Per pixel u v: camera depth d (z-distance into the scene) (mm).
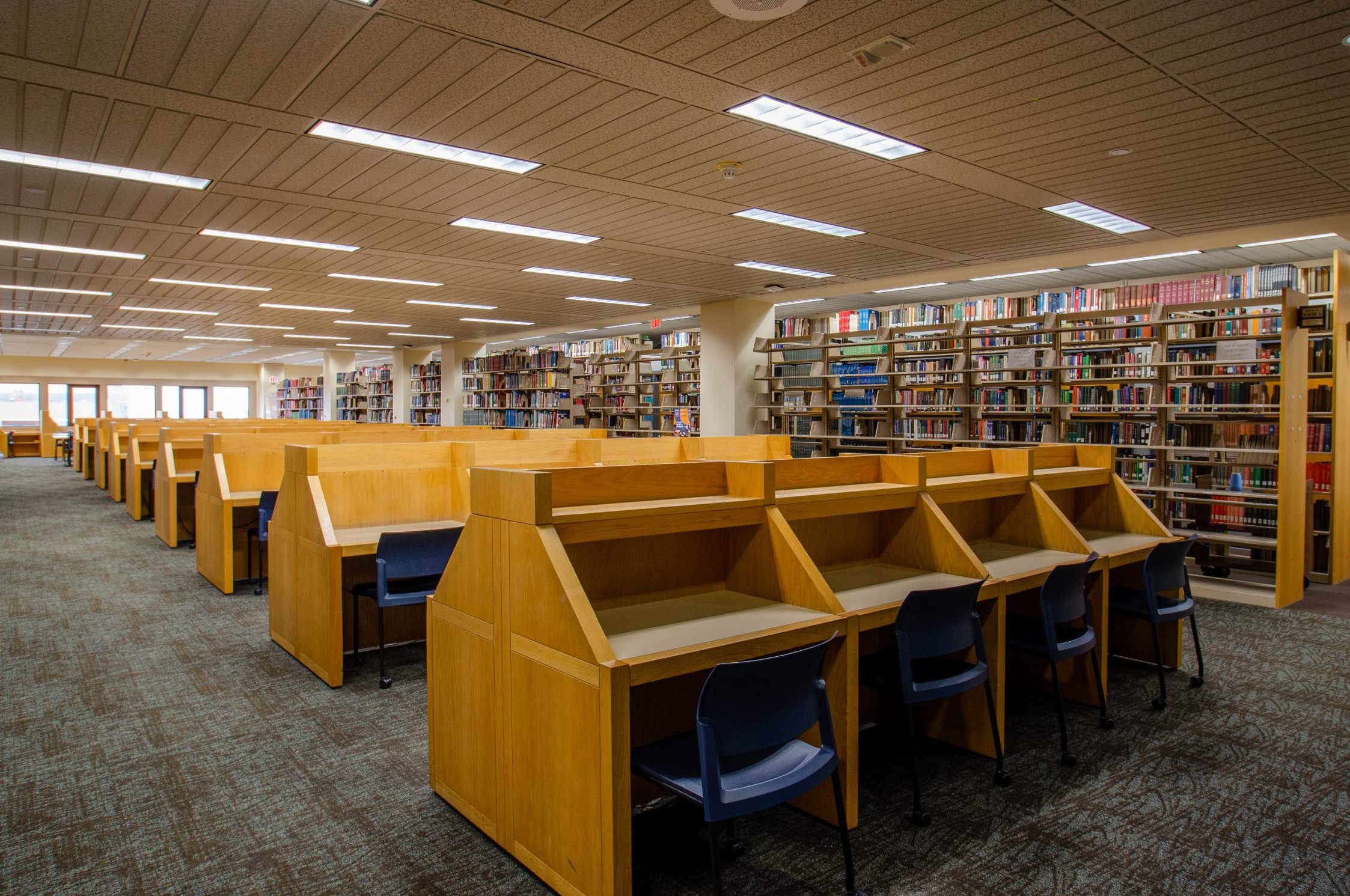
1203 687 3938
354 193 5488
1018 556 3705
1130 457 6730
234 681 3867
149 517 9633
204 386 26828
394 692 3742
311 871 2252
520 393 14859
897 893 2154
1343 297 6141
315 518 3943
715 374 10758
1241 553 7047
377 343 17844
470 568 2486
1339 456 6281
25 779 2820
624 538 2639
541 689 2146
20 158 4723
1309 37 3166
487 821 2420
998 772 2850
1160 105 3889
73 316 12852
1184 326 6797
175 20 3029
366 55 3352
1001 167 4883
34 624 4883
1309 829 2529
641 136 4352
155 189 5371
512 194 5535
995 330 8281
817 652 2049
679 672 2066
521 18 3029
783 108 3986
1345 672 4164
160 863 2291
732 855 2363
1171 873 2271
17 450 21188
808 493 3037
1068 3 2906
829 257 7785
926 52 3316
